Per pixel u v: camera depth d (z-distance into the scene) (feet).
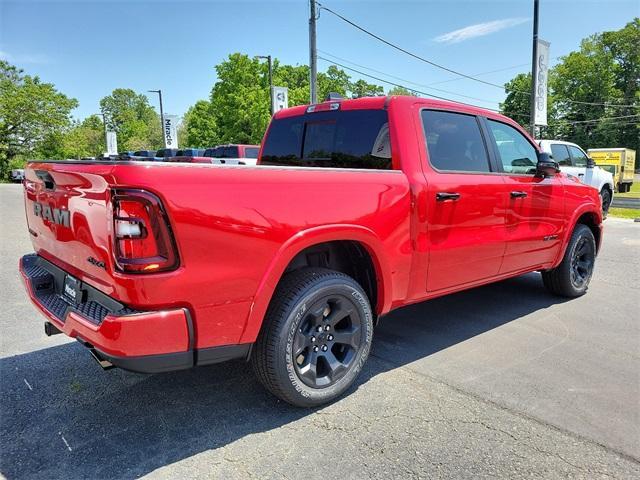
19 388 10.21
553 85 203.72
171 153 44.14
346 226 9.12
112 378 10.73
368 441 8.34
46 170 8.77
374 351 12.37
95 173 7.09
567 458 7.89
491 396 9.96
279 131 14.19
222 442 8.30
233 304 7.73
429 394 10.05
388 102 11.10
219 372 11.09
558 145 37.93
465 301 16.89
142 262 6.82
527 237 13.94
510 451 8.08
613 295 17.74
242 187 7.69
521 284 19.40
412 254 10.64
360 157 11.57
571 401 9.77
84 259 7.79
